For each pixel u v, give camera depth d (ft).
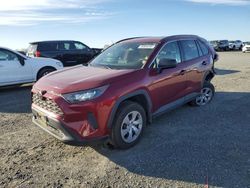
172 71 17.35
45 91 13.64
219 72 44.73
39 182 11.51
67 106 12.63
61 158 13.64
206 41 22.95
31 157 13.79
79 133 12.71
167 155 13.64
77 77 14.25
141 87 14.82
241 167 12.35
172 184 11.18
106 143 14.87
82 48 48.55
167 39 18.02
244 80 35.73
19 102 25.50
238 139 15.52
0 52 30.50
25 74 32.09
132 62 16.25
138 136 14.92
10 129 17.79
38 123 14.76
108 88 13.30
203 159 13.15
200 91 21.26
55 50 45.03
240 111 20.93
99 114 12.91
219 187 10.91
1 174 12.17
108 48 19.45
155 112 16.44
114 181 11.50
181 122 18.43
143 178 11.67
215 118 19.24
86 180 11.62
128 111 14.05
